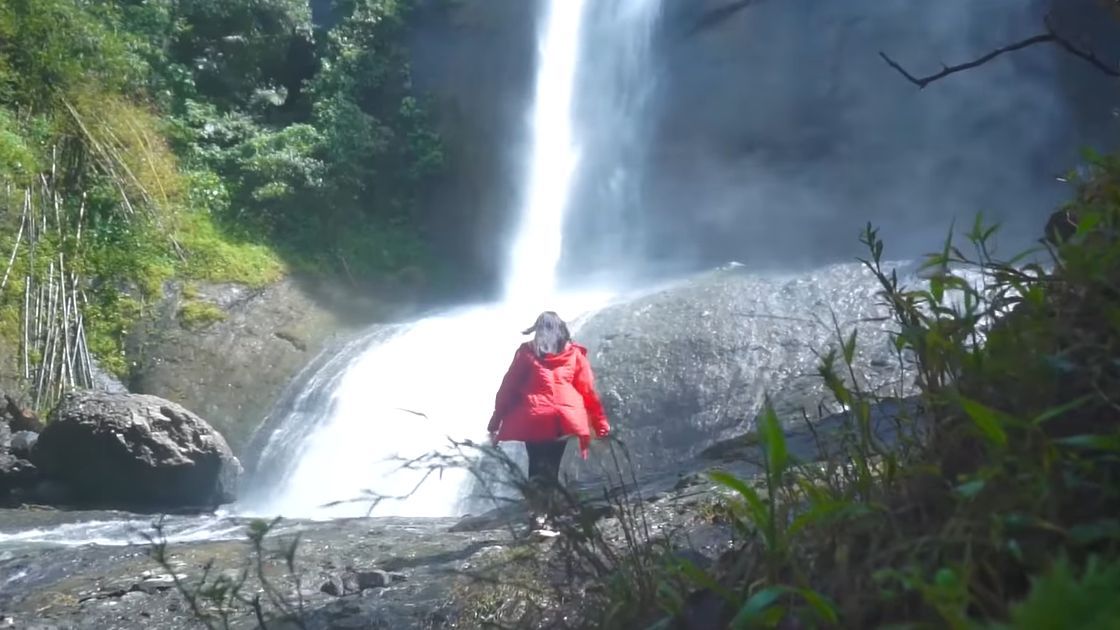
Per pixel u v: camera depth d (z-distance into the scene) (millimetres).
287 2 22984
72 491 13516
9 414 14656
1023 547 2234
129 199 18766
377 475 14016
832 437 3781
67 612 6648
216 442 13680
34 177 17922
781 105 20578
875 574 2037
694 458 10031
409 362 15641
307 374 16156
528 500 3639
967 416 2732
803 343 12914
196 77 22078
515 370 6988
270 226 20109
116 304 17266
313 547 8023
